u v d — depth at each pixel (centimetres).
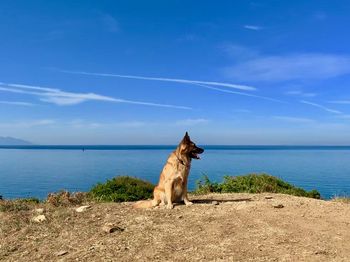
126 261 740
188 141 1059
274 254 713
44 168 7194
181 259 726
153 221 933
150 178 4209
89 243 841
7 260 796
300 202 1069
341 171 5919
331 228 832
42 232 925
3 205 1125
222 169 5938
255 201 1104
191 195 1370
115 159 11206
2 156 15275
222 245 768
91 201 1288
